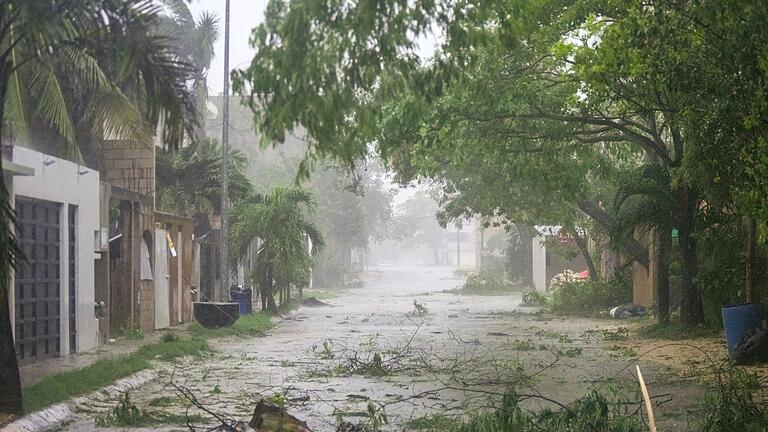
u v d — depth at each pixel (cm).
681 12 1455
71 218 2141
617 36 1522
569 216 3747
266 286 4022
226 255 3372
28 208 1883
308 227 4041
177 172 3478
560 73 2359
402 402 1488
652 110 1919
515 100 2230
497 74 2169
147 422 1304
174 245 3206
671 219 2558
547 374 1844
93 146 2667
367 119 972
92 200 2256
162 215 3019
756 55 1387
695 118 1552
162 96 1132
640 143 2559
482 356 2189
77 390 1495
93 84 1557
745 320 1884
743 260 2481
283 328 3356
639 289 3794
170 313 3153
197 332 2852
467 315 4088
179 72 1152
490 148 2453
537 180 2670
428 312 4334
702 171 1680
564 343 2559
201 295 3688
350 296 6500
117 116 1666
